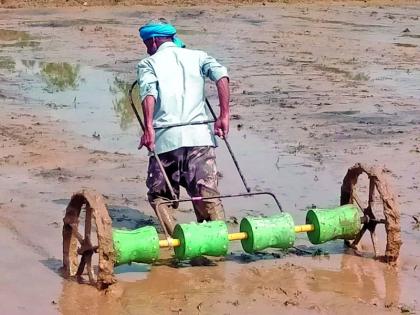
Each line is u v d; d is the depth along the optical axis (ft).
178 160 24.00
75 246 21.99
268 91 48.47
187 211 27.12
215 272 22.18
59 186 29.71
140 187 29.78
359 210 25.62
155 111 24.14
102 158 33.55
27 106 43.98
